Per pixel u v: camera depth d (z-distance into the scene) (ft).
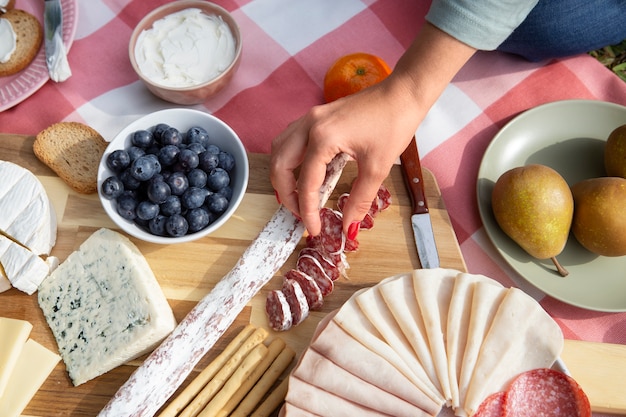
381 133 3.88
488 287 4.12
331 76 5.41
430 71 3.88
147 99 5.66
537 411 3.89
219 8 5.44
